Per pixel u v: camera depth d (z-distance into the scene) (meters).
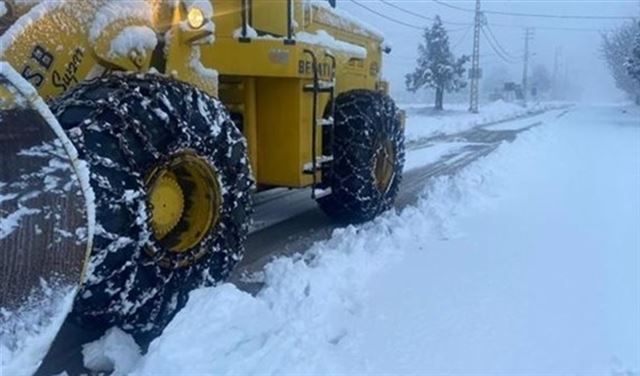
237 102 5.17
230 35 4.84
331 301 3.81
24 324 2.32
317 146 5.50
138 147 3.05
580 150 12.83
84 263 2.49
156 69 3.76
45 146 2.37
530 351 3.24
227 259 3.70
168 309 3.27
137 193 3.00
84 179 2.47
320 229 5.97
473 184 7.70
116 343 3.09
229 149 3.65
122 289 2.99
